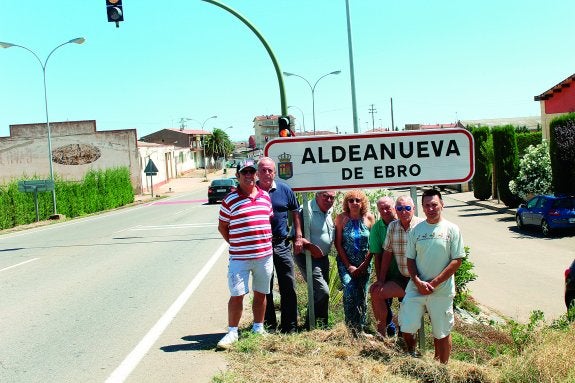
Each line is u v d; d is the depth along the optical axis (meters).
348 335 5.84
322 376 4.79
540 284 12.30
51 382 5.34
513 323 7.01
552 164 22.53
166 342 6.50
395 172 6.31
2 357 6.18
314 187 6.39
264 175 6.20
